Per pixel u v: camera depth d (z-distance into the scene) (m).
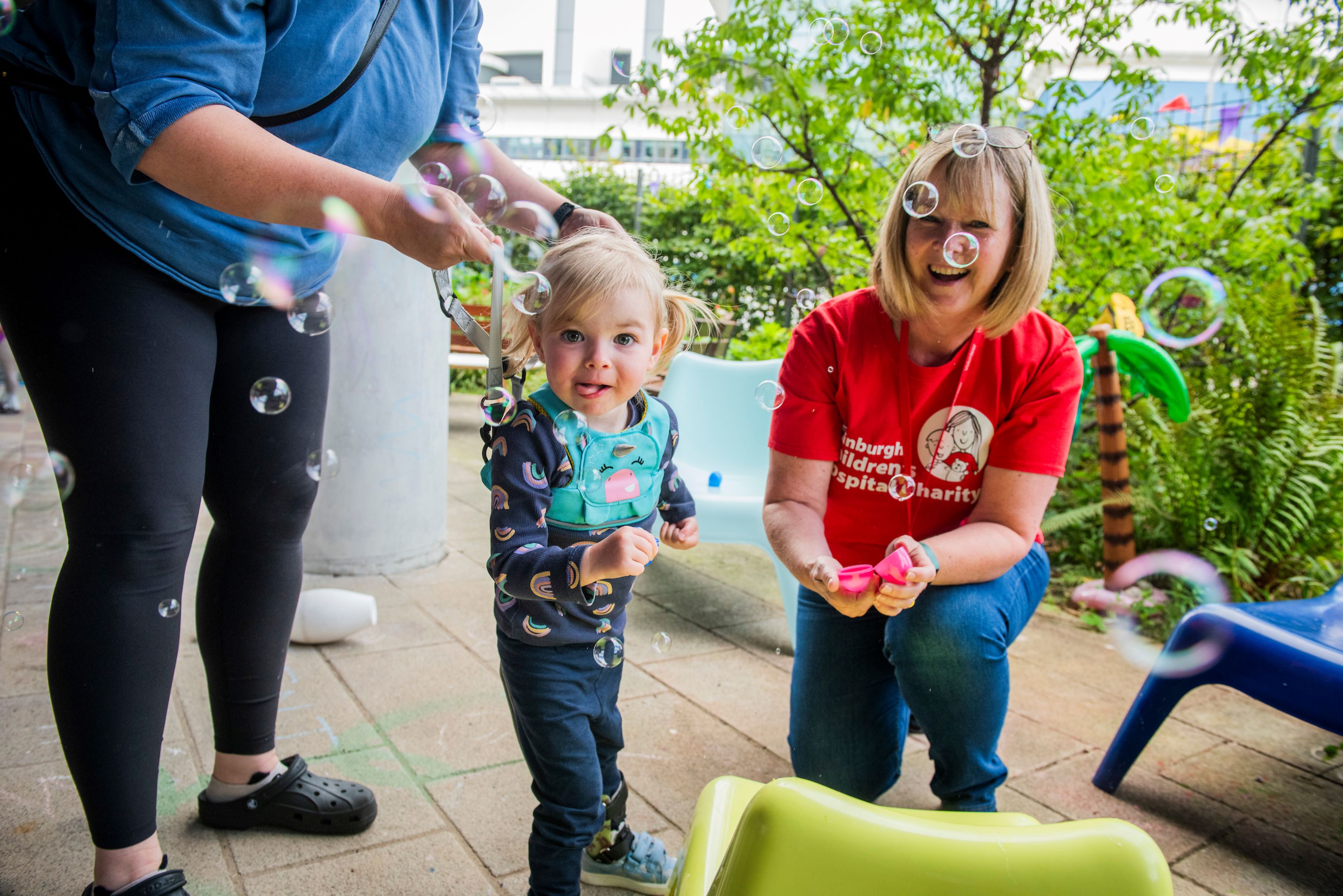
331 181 0.95
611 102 3.81
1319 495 2.91
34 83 1.02
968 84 3.52
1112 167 3.37
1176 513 3.06
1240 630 1.66
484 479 1.22
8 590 2.52
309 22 1.09
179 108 0.92
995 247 1.30
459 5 1.37
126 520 1.12
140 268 1.12
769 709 2.07
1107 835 0.56
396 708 1.93
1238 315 3.17
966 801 1.38
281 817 1.47
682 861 0.91
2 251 1.06
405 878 1.37
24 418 3.64
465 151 1.53
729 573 3.18
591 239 1.23
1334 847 1.64
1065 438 1.43
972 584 1.38
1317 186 3.79
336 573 2.80
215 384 1.32
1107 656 2.54
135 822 1.17
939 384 1.43
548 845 1.21
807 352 1.48
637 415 1.31
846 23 3.30
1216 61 4.22
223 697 1.43
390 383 2.77
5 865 1.33
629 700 2.08
